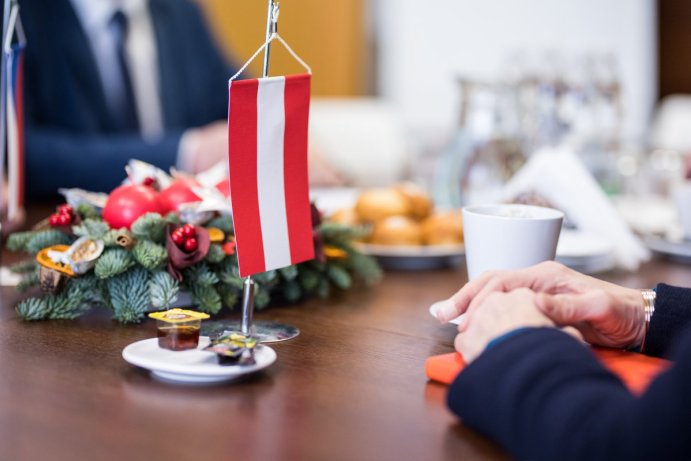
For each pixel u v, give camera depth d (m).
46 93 2.93
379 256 1.60
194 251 1.19
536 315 0.99
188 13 3.43
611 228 1.63
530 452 0.89
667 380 0.86
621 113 2.33
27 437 0.91
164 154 2.58
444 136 4.82
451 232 1.63
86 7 3.11
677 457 0.85
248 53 4.40
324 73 4.69
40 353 1.09
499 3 4.80
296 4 4.50
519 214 1.24
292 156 1.10
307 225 1.13
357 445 0.91
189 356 1.04
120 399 0.98
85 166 2.58
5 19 1.35
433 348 1.15
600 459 0.86
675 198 1.75
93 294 1.21
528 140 2.20
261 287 1.27
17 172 1.39
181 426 0.93
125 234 1.18
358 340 1.17
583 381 0.90
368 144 3.38
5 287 1.35
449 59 4.86
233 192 1.06
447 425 0.95
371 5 4.90
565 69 2.32
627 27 4.97
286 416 0.96
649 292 1.12
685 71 5.20
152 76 3.23
